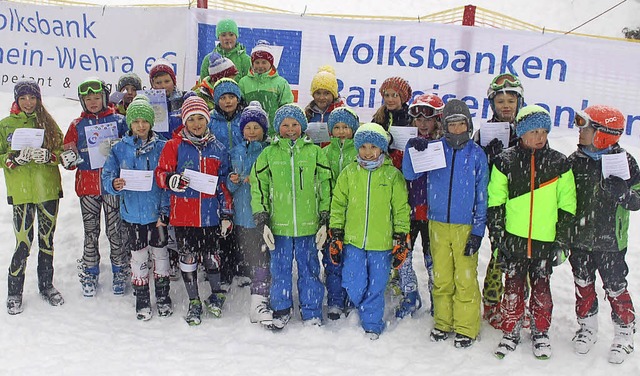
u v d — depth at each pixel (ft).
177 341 13.83
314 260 14.44
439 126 13.98
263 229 13.93
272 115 17.12
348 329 14.08
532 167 12.61
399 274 15.38
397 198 13.55
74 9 21.84
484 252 17.83
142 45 21.72
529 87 20.53
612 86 20.18
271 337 13.94
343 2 40.19
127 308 15.35
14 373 12.45
